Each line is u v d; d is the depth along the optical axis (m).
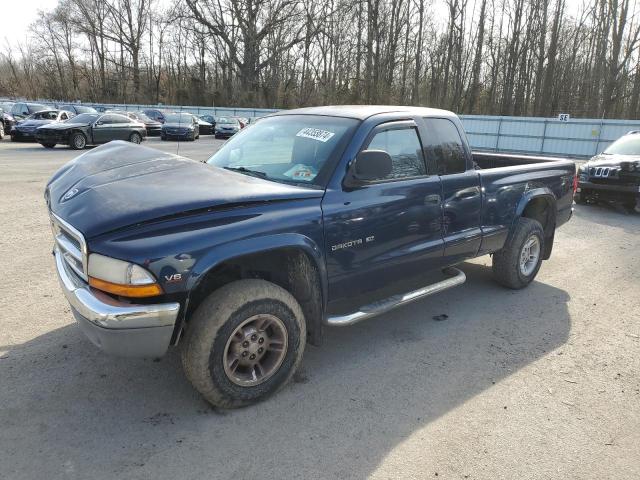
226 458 2.64
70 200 2.97
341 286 3.50
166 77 59.03
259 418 3.00
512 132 26.77
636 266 6.40
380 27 39.94
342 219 3.37
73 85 60.00
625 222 9.31
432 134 4.22
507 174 4.93
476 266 6.21
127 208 2.71
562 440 2.89
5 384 3.23
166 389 3.26
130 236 2.62
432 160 4.17
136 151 3.65
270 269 3.35
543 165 5.42
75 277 2.96
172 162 3.40
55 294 4.71
